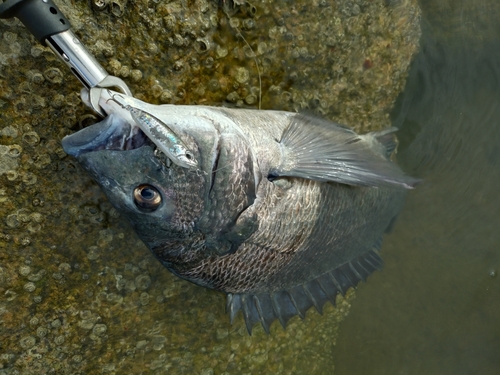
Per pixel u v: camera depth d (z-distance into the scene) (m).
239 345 0.56
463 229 0.69
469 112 0.62
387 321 0.71
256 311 0.45
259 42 0.45
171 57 0.41
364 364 0.71
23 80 0.36
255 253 0.39
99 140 0.31
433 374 0.73
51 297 0.44
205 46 0.42
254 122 0.39
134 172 0.32
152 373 0.51
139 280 0.47
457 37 0.58
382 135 0.54
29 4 0.28
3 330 0.42
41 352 0.44
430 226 0.68
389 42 0.53
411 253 0.70
